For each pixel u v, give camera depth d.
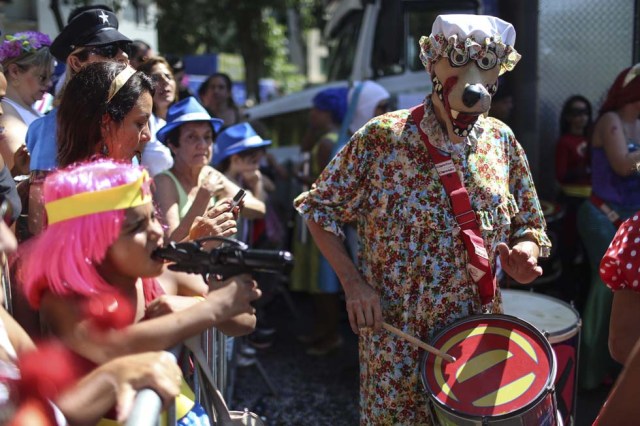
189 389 1.79
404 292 2.30
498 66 2.28
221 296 1.60
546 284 4.63
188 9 10.45
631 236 1.83
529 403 1.98
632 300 1.84
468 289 2.31
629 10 4.85
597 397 3.90
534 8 4.76
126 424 1.31
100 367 1.45
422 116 2.32
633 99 3.86
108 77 2.12
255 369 4.48
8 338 1.51
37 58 3.02
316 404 3.96
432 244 2.29
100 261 1.54
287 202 5.86
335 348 4.76
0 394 1.38
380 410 2.34
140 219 1.58
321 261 4.59
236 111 5.73
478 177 2.30
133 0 7.86
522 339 2.17
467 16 2.27
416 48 6.30
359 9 7.05
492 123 2.42
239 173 4.27
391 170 2.32
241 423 1.87
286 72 14.28
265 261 1.55
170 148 3.04
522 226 2.46
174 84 3.65
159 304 1.68
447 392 2.08
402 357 2.31
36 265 1.54
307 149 5.54
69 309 1.54
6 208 1.99
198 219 2.27
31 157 2.43
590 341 3.87
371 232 2.38
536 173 4.91
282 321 5.54
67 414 1.43
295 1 10.92
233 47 13.42
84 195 1.53
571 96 4.88
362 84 4.96
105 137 2.11
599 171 4.00
